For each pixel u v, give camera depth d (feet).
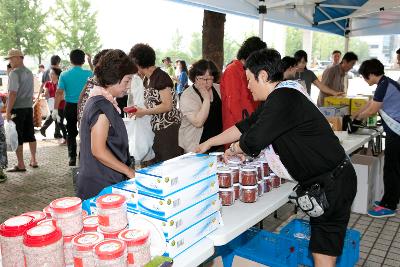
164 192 3.95
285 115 5.08
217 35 15.62
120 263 3.32
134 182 4.65
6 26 73.05
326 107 12.82
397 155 11.57
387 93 11.19
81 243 3.48
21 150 17.24
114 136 5.85
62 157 20.12
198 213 4.49
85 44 82.74
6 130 15.83
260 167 6.23
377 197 13.37
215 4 11.44
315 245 5.83
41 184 15.58
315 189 5.43
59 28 80.28
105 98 5.73
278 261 7.32
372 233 10.89
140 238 3.62
